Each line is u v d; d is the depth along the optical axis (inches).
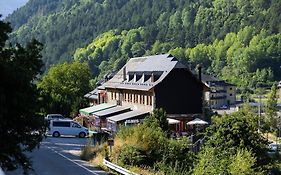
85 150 1509.6
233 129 1123.3
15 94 666.2
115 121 2490.2
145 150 1348.4
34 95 700.0
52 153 1587.1
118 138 1475.1
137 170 1199.6
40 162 1355.8
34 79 731.4
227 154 1086.4
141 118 2519.7
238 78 7662.4
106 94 3312.0
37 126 704.4
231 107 5344.5
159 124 1892.2
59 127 2260.1
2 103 644.1
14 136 687.7
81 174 1166.3
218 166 1037.8
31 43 726.5
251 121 1141.7
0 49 707.4
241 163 1015.0
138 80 2792.8
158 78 2596.0
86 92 3971.5
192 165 1246.3
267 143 1158.3
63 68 3927.2
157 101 2516.0
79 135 2271.2
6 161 695.7
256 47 7815.0
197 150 1499.8
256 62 7770.7
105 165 1278.3
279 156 1269.7
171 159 1331.2
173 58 2628.0
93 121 2896.2
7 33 706.8
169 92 2534.5
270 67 7711.6
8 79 663.1
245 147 1112.2
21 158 708.7
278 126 2965.1
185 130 2534.5
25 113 685.3
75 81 3946.9
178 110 2549.2
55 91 3843.5
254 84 7278.5
